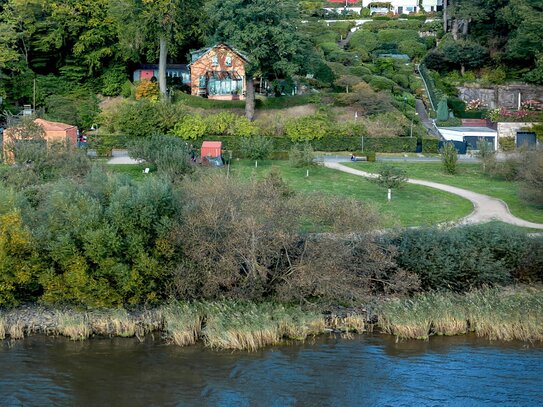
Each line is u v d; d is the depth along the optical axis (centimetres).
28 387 3241
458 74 11088
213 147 7244
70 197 4128
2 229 3938
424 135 8581
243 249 4006
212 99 9244
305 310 4000
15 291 4066
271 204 4172
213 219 4059
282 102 9150
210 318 3838
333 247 4031
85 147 7212
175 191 4584
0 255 3869
